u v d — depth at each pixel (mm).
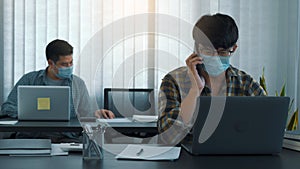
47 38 3986
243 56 4180
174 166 1454
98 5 3994
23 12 3955
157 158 1547
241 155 1646
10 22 3957
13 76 3967
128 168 1420
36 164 1470
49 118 2920
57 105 2916
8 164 1465
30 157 1589
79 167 1428
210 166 1458
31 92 2902
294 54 4141
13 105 3279
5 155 1616
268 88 4227
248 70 4195
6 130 2633
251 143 1621
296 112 3840
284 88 3955
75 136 3102
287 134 1823
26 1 3955
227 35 1797
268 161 1552
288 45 4184
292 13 4141
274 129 1620
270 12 4199
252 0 4184
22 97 2900
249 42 4191
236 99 1583
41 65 3982
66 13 3986
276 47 4215
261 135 1617
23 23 3959
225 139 1604
